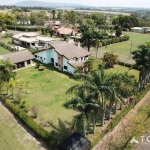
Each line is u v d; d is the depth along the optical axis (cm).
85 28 6406
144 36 12175
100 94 2377
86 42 6303
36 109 3167
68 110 3403
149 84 4347
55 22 15588
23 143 2597
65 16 15788
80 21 15838
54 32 11362
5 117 3144
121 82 2919
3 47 7744
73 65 4950
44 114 3269
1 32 10912
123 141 2692
